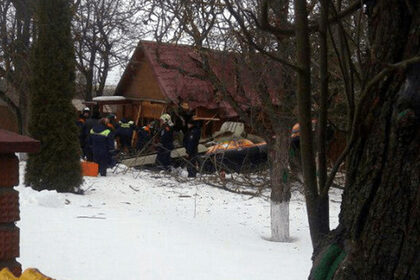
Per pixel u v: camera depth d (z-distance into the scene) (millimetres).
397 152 2307
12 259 3762
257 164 17875
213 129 21234
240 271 7820
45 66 13539
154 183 16312
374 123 2416
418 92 2244
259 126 10125
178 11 8438
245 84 9109
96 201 12656
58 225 9641
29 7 19172
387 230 2334
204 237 9812
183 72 9211
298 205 13945
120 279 7227
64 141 13430
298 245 10047
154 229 9906
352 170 2516
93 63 27797
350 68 2605
